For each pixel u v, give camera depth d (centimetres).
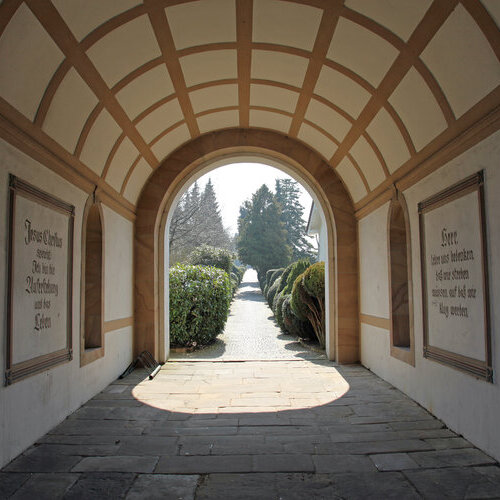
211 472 322
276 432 412
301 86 603
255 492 290
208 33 486
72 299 480
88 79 439
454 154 404
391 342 604
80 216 511
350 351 775
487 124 341
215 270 1119
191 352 980
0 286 331
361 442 382
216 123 757
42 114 390
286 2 431
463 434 389
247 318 1809
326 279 842
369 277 716
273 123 761
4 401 332
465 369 383
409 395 533
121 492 290
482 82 338
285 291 1441
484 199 351
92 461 342
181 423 441
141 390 582
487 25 304
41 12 325
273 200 4503
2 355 331
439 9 337
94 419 455
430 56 384
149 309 762
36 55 349
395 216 604
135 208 769
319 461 341
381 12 394
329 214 822
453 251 409
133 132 612
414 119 466
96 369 562
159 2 413
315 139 752
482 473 314
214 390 582
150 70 519
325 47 493
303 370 715
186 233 2398
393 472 319
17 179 358
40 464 336
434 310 454
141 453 360
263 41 509
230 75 597
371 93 516
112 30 413
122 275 695
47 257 419
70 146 467
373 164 632
